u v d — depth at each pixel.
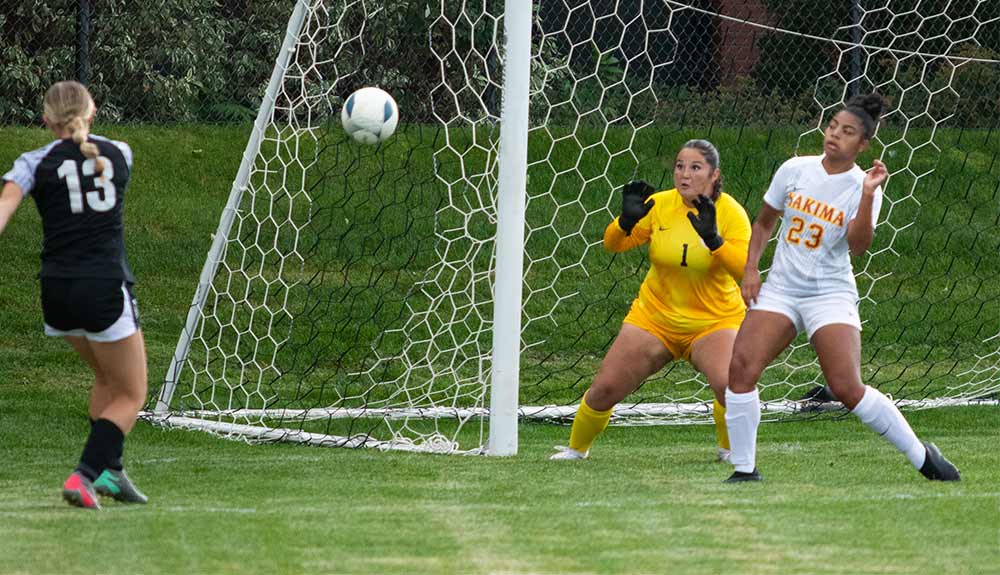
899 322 41.31
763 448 26.06
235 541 15.34
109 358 18.00
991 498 18.44
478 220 43.44
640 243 23.56
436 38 37.72
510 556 14.62
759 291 20.44
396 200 43.03
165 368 34.38
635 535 15.78
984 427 29.88
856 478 21.36
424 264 42.41
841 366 19.97
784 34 46.56
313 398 32.56
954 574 13.79
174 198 46.12
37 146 45.97
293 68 31.77
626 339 23.55
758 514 17.23
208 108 50.25
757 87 46.91
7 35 46.75
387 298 40.03
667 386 35.12
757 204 42.78
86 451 17.91
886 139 47.47
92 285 17.48
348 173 43.56
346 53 36.72
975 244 46.28
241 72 50.16
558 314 40.50
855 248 19.25
